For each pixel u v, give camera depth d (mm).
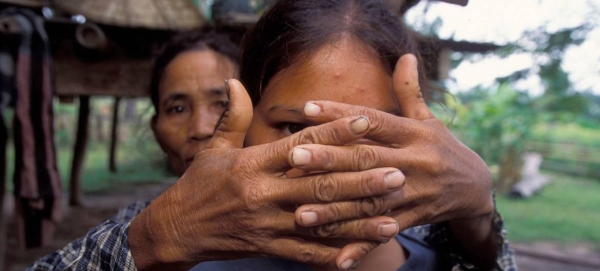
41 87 2717
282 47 1000
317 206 688
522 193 9953
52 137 2770
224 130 812
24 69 2656
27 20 2727
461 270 1255
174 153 1762
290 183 701
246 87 1123
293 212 723
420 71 1240
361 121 680
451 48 3293
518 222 7703
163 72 1802
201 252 779
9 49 2672
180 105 1722
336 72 955
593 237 6898
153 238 808
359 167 699
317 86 951
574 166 14430
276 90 997
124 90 3410
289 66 983
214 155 773
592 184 12469
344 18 1008
